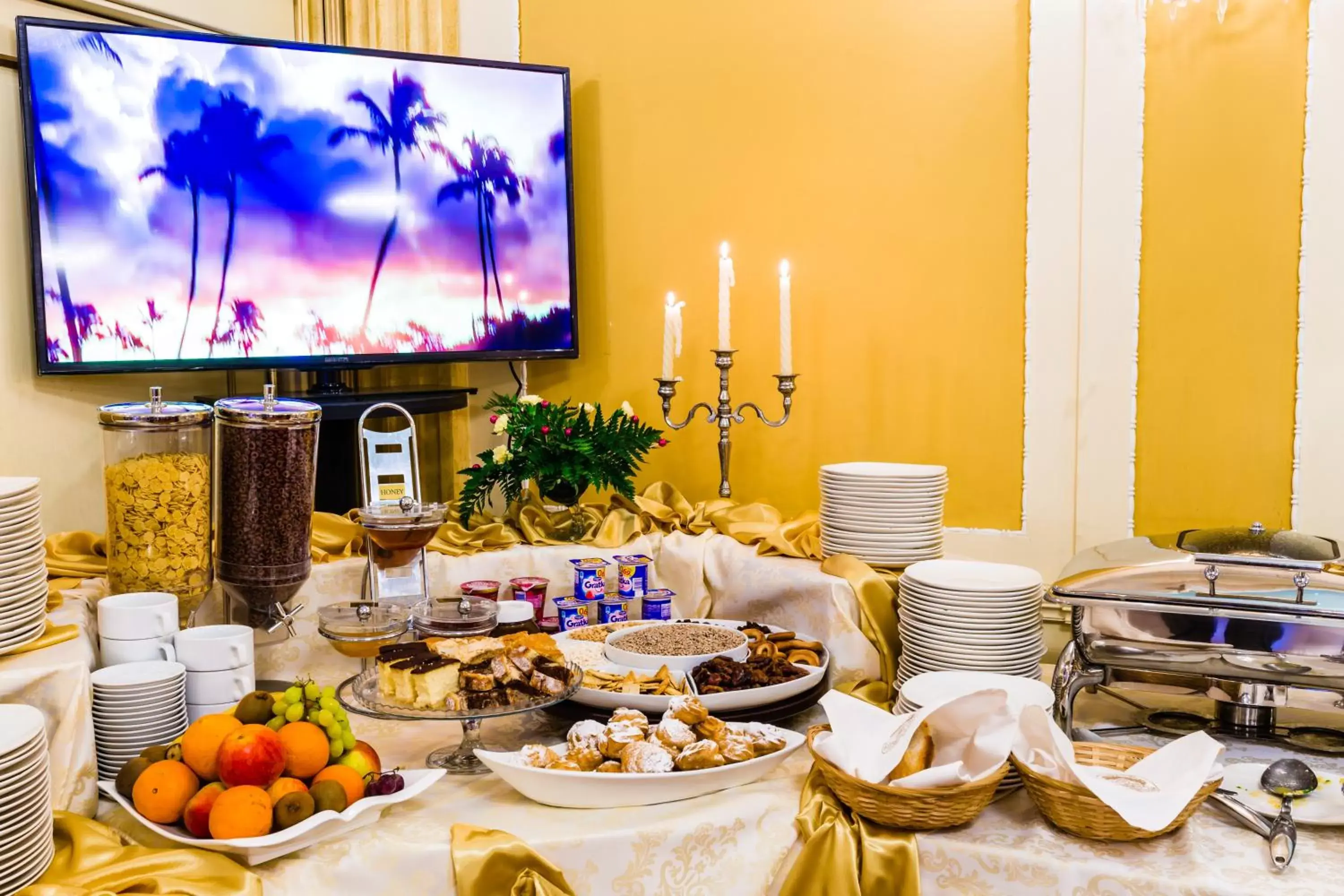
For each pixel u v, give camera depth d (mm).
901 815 1506
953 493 2854
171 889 1329
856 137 2902
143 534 1865
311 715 1570
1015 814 1581
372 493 2252
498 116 2975
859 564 2219
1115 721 1906
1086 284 2662
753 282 3053
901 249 2871
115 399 2750
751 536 2518
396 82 2848
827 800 1593
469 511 2510
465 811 1593
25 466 2535
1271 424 2533
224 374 3031
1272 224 2502
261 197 2701
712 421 2811
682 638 2105
